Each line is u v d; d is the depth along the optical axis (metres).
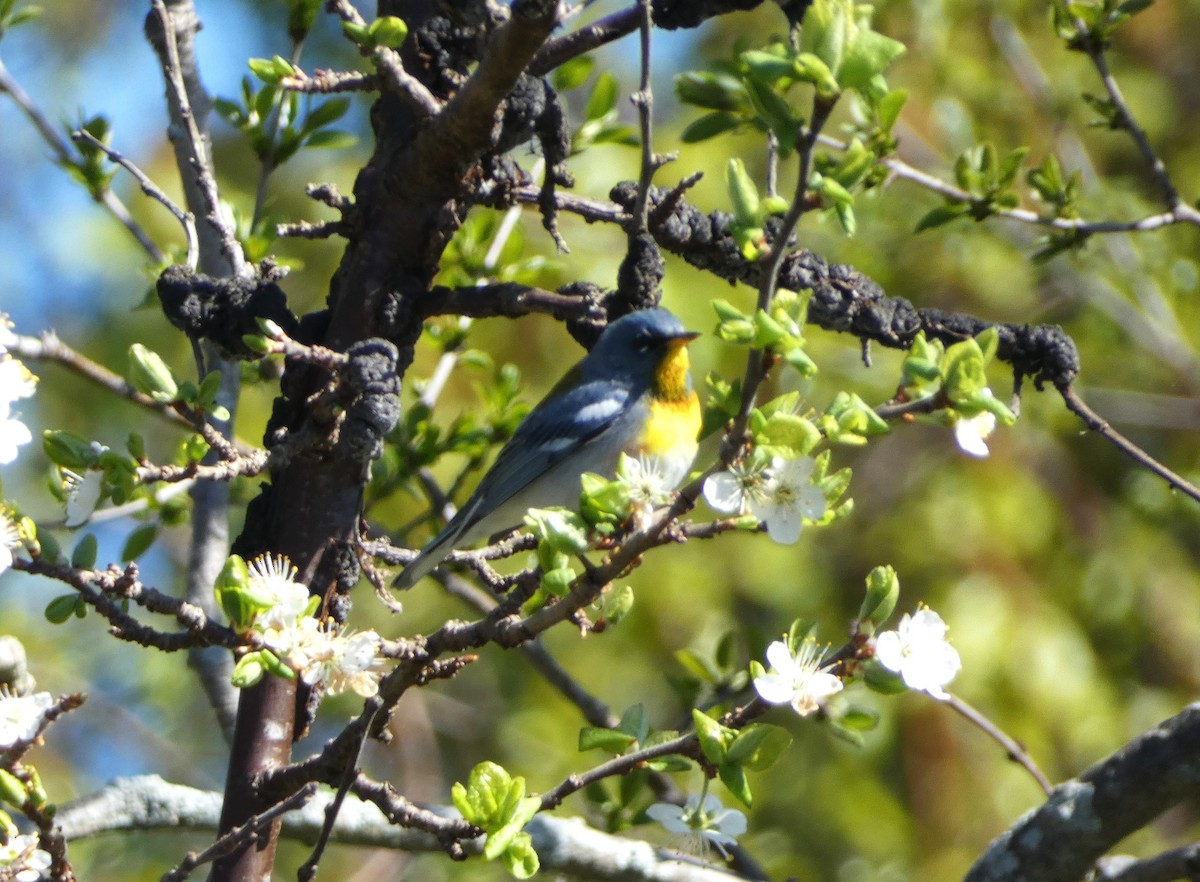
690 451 9.58
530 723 15.85
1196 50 17.70
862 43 4.54
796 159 16.50
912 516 16.66
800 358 4.69
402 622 15.71
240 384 10.20
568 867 8.08
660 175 16.22
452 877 11.61
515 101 6.97
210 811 7.98
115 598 5.71
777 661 5.36
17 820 7.29
